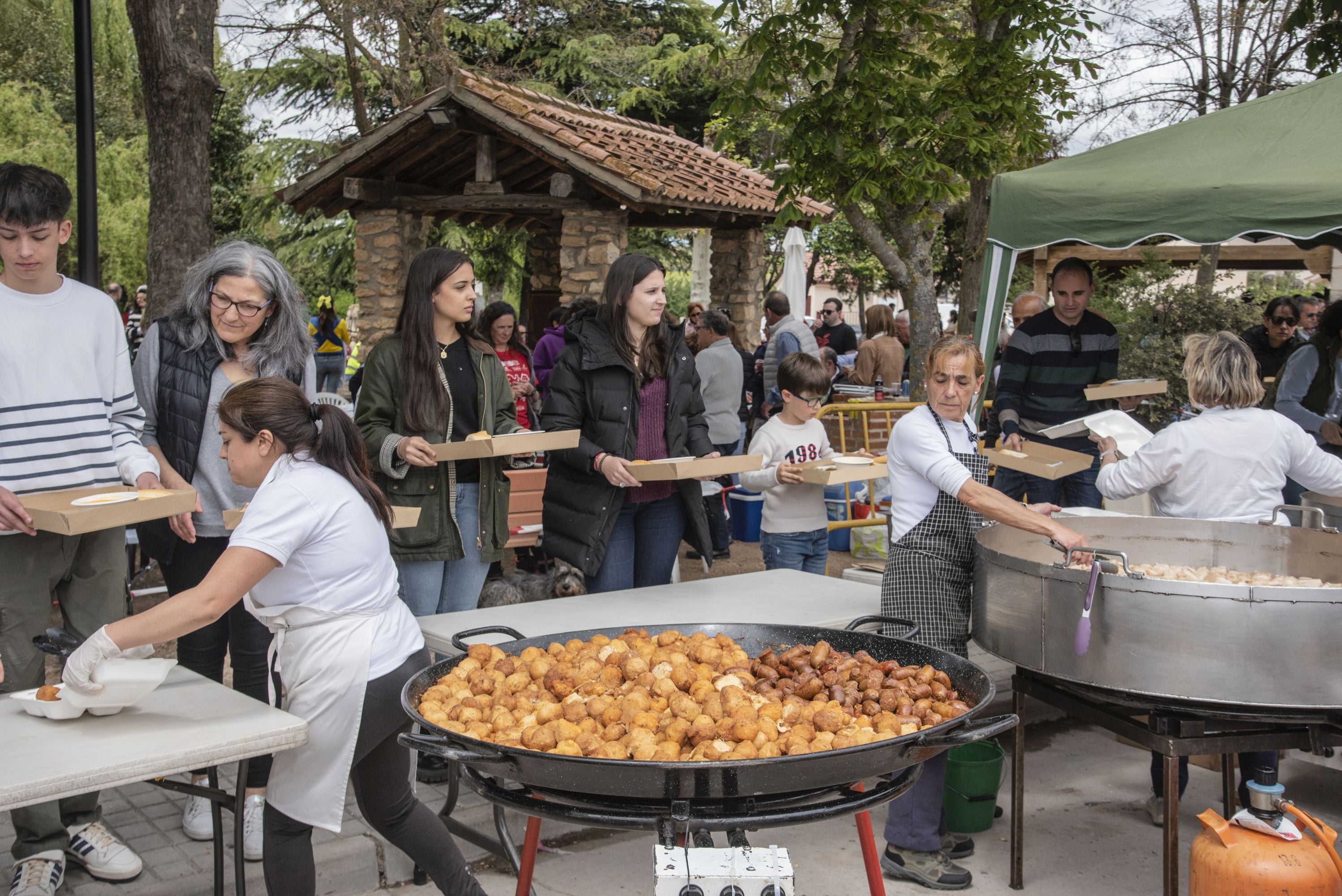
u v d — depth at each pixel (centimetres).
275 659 251
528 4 1625
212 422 314
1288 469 362
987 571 305
